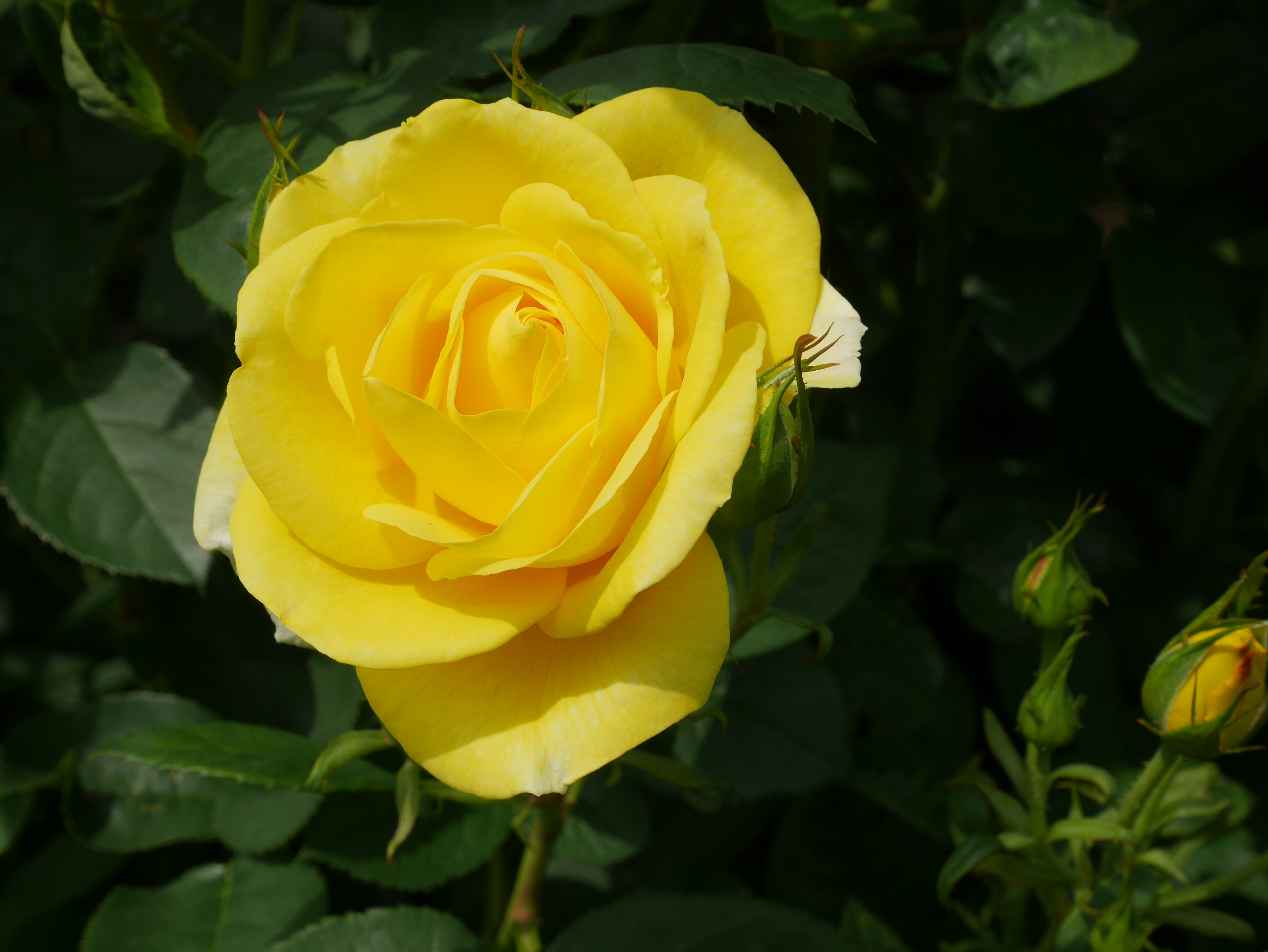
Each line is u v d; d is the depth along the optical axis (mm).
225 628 580
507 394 386
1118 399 611
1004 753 465
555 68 539
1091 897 460
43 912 539
